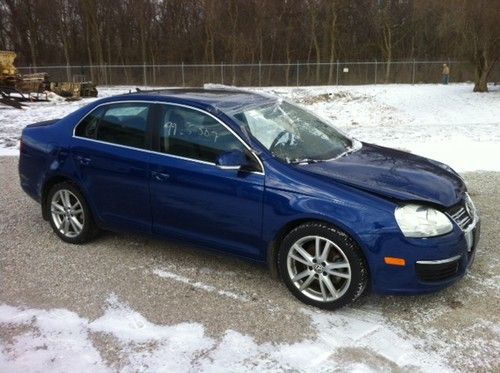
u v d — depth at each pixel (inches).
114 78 1962.4
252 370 132.2
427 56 2209.6
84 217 207.6
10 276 185.3
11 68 1069.1
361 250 151.3
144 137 188.4
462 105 1073.5
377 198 151.8
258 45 2217.0
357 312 159.3
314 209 154.6
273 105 196.7
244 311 160.1
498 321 153.3
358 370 131.5
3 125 614.9
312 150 180.4
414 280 149.3
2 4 2378.2
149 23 2365.9
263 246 167.2
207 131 176.6
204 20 2278.5
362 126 647.1
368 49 2304.4
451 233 151.9
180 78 1939.0
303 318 155.8
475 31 1330.0
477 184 301.0
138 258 199.5
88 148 200.2
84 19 2354.8
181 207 179.9
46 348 141.8
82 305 164.6
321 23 2265.0
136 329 150.7
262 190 162.9
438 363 134.4
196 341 144.7
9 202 273.0
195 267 191.3
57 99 1042.7
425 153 396.8
